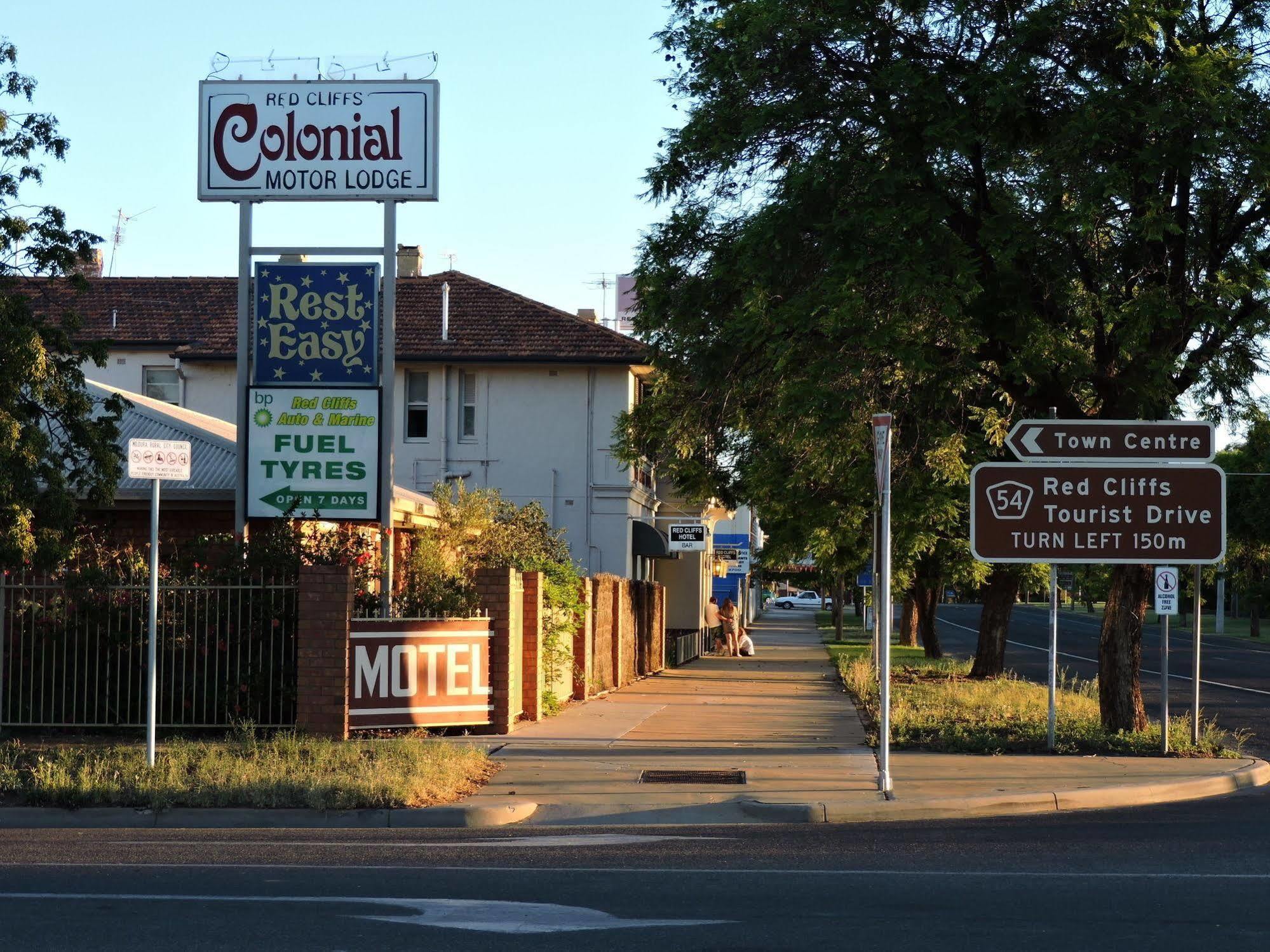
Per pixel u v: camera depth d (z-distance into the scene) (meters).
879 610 23.17
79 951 9.42
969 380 23.86
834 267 21.84
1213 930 10.25
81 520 24.81
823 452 27.00
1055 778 18.91
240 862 13.27
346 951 9.45
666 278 26.64
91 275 53.28
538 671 25.77
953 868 12.98
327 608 21.64
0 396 20.53
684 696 33.06
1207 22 23.55
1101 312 22.83
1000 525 22.27
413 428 47.12
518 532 32.31
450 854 13.82
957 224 23.25
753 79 23.08
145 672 22.50
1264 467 85.25
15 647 22.56
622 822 16.30
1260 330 23.94
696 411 29.97
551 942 9.73
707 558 66.12
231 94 25.27
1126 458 22.11
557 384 46.97
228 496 25.59
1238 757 21.75
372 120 25.19
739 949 9.56
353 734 21.75
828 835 15.29
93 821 15.92
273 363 24.67
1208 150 20.95
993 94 21.25
